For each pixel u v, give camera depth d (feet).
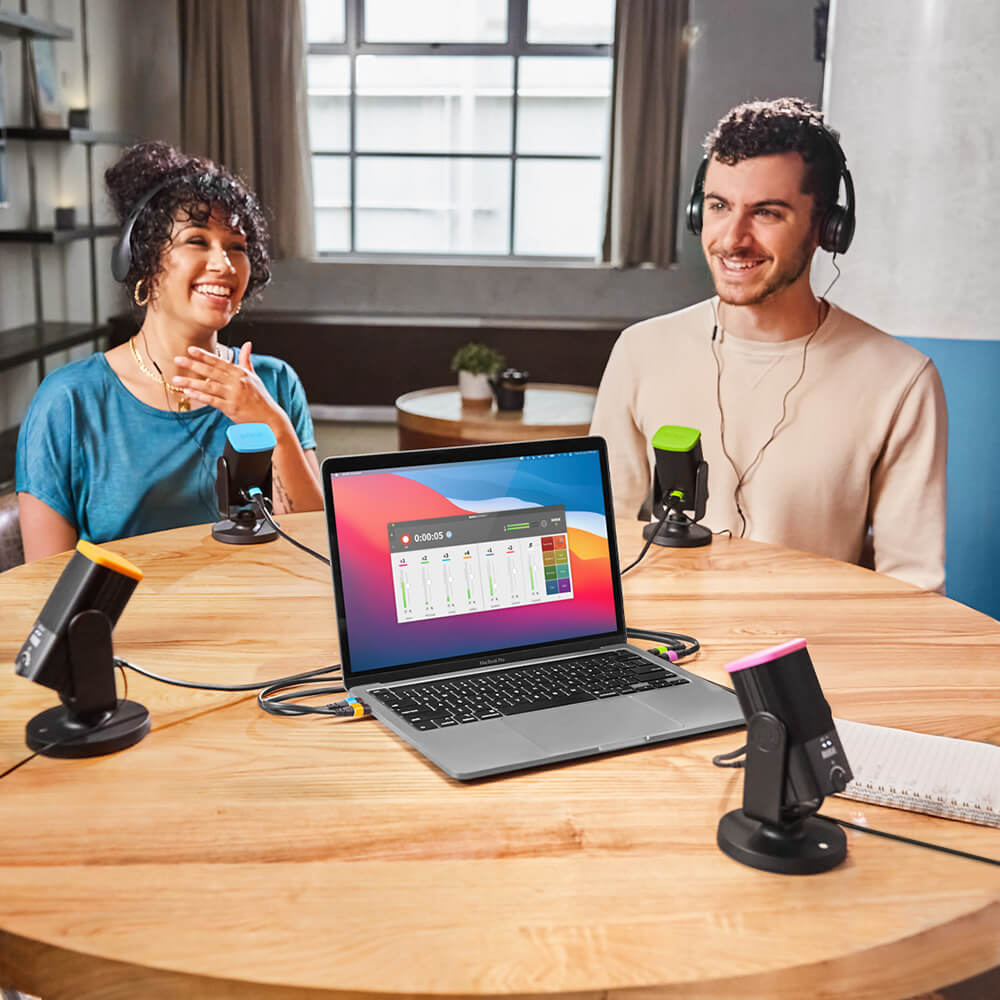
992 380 7.90
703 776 3.16
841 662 4.03
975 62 7.55
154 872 2.58
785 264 6.53
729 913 2.47
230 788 3.01
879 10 7.80
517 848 2.73
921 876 2.65
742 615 4.55
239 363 6.29
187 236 5.78
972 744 3.29
